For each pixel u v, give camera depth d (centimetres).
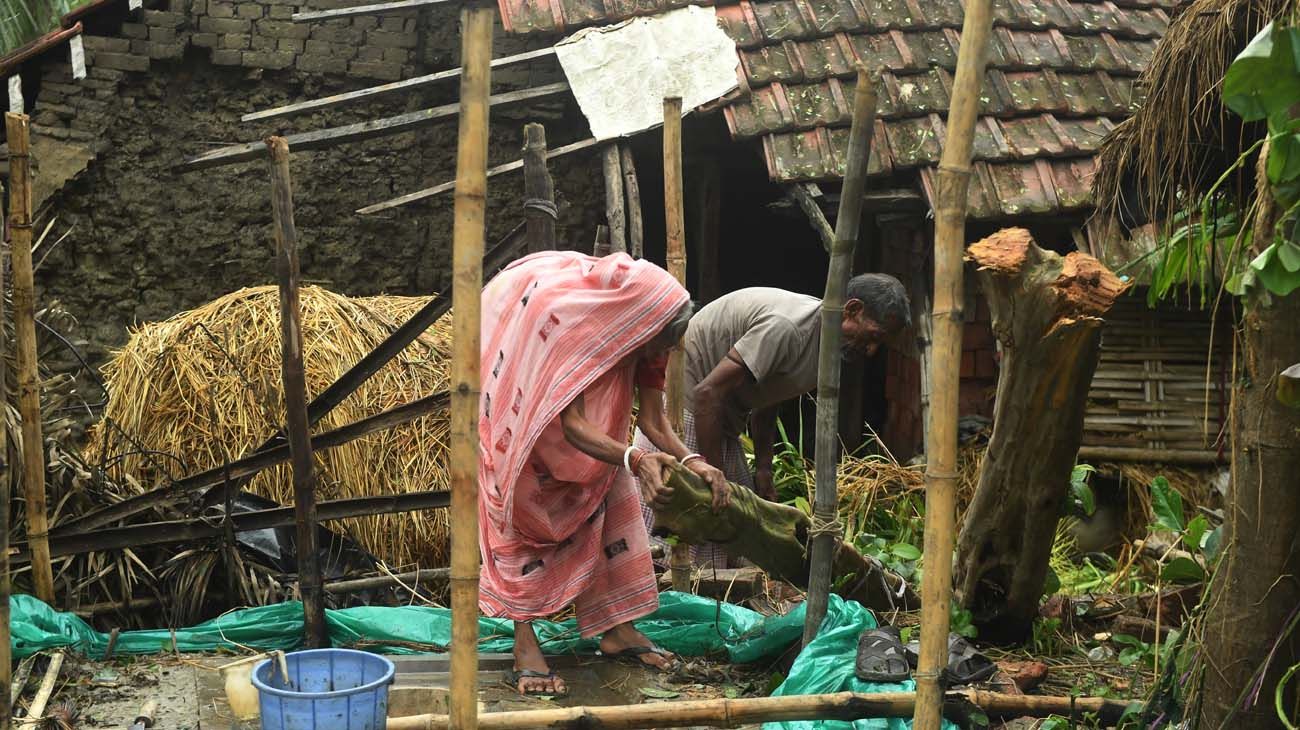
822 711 329
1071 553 645
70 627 416
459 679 238
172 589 451
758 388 474
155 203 767
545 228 456
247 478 455
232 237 776
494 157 777
